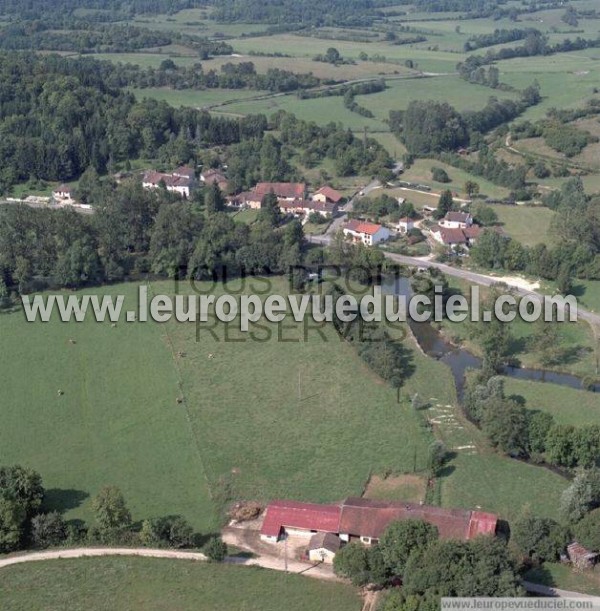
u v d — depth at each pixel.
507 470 147.88
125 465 150.62
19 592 119.62
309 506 133.00
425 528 118.31
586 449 144.75
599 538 120.19
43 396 173.62
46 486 144.50
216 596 118.19
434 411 167.50
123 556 126.75
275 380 179.00
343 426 162.00
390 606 106.75
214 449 154.88
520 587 109.25
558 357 188.75
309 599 117.00
